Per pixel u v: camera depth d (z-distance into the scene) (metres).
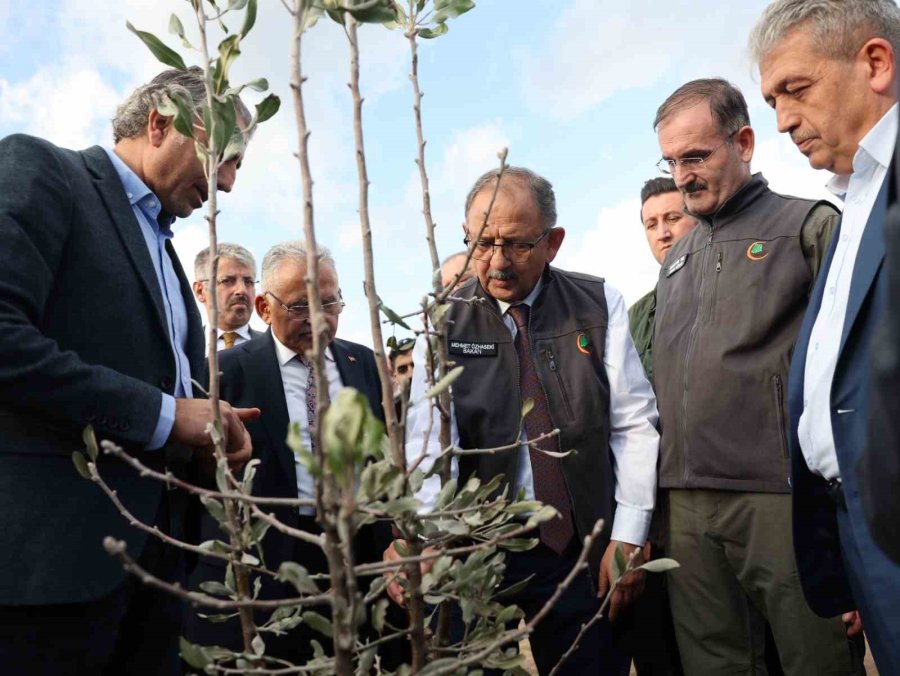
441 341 1.10
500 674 1.90
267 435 2.66
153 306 1.63
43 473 1.43
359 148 0.98
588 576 2.12
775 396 2.06
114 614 1.53
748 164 2.34
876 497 0.82
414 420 2.19
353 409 0.61
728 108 2.28
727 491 2.12
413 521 0.95
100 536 1.46
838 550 1.65
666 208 3.34
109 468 1.50
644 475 2.22
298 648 2.57
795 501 1.64
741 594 2.19
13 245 1.37
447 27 1.13
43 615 1.39
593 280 2.41
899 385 0.71
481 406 2.14
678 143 2.30
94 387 1.39
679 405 2.25
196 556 1.87
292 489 2.62
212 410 1.02
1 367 1.31
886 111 1.57
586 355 2.22
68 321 1.50
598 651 2.11
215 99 1.01
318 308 0.80
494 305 2.28
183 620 1.79
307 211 0.83
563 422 2.13
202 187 1.77
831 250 1.65
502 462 2.12
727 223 2.31
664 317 2.43
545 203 2.21
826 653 1.97
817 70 1.60
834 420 1.36
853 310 1.32
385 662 2.49
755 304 2.12
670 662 2.43
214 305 1.03
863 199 1.57
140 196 1.73
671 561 1.04
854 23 1.56
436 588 1.03
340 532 0.75
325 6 0.92
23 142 1.50
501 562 1.06
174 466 1.67
